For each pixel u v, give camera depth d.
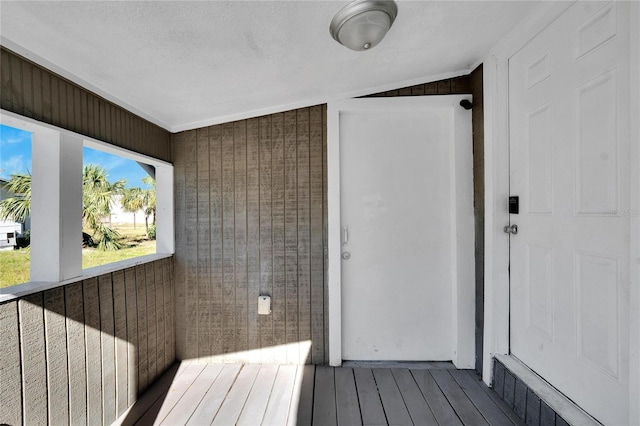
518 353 1.66
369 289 2.11
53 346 1.23
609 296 1.14
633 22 1.01
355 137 2.10
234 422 1.52
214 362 2.13
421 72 1.88
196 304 2.14
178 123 2.11
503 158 1.72
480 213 1.89
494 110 1.72
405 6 1.23
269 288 2.11
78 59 1.25
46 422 1.19
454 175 1.99
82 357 1.36
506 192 1.72
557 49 1.36
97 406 1.43
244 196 2.12
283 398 1.71
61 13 0.98
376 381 1.86
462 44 1.62
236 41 1.27
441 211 2.08
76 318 1.33
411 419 1.52
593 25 1.19
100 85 1.49
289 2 1.07
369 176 2.10
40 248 1.25
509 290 1.72
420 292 2.09
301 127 2.08
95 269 1.49
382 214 2.10
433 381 1.85
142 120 1.87
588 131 1.22
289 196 2.10
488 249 1.78
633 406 1.01
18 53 1.11
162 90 1.62
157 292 1.94
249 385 1.84
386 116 2.09
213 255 2.14
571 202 1.30
